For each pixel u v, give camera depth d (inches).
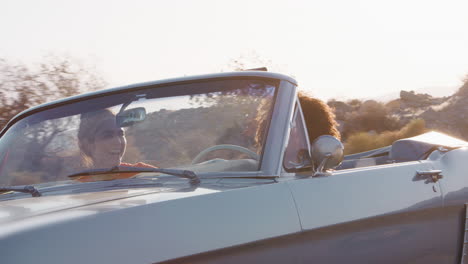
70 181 90.5
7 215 66.9
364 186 88.7
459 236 104.7
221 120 92.1
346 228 84.4
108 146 92.6
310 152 92.2
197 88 96.5
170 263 64.1
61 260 57.3
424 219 97.7
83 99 101.4
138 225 63.5
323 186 83.5
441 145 113.1
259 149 88.9
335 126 147.6
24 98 343.9
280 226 75.2
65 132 98.2
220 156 89.4
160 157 89.5
